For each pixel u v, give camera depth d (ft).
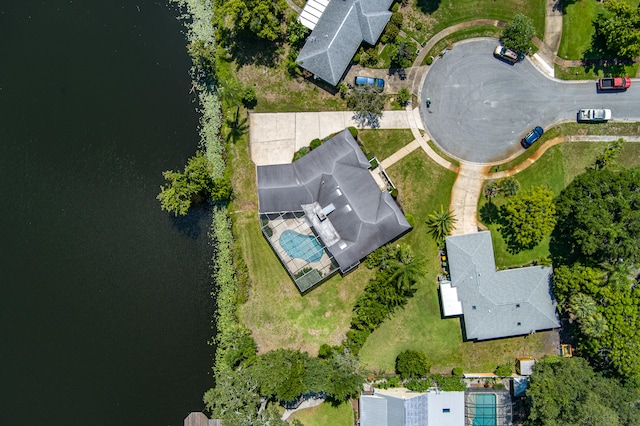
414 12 221.87
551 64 220.23
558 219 206.28
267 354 209.67
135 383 224.74
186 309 224.74
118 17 231.50
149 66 230.68
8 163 228.02
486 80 220.23
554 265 216.74
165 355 224.53
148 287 225.35
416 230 219.41
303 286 216.54
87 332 225.35
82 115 229.45
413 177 220.84
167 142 227.61
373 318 209.87
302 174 214.07
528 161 219.61
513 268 216.74
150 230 225.97
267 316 220.23
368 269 218.18
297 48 222.48
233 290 222.28
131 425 223.71
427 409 209.36
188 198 211.00
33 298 225.35
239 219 222.48
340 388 204.23
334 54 213.25
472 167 220.23
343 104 222.48
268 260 221.25
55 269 225.97
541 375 198.90
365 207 212.23
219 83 223.10
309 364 207.72
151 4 231.71
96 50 231.50
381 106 216.95
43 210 226.99
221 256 223.10
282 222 218.38
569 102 219.20
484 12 221.05
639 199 195.83
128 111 229.45
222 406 207.62
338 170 213.25
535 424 203.92
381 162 221.87
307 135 222.69
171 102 229.04
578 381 194.90
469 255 211.20
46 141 228.63
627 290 195.31
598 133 219.00
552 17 220.43
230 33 224.94
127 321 225.56
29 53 231.30
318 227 215.10
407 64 217.97
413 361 210.38
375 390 214.90
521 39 210.59
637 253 195.11
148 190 226.79
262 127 223.10
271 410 211.20
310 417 217.77
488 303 209.97
